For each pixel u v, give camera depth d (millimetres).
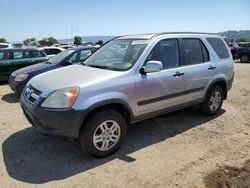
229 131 5219
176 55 4996
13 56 10312
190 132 5129
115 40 5352
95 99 3805
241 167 3855
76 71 4434
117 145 4211
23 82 7453
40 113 3750
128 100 4188
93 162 3979
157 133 5062
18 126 5445
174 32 5195
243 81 10859
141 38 4867
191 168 3824
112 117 4027
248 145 4598
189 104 5309
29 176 3627
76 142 4598
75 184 3445
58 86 3824
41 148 4426
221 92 6051
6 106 6992
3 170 3768
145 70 4305
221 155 4219
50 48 17656
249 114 6270
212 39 5883
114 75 4102
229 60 6168
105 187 3385
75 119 3676
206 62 5566
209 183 3463
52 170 3773
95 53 5324
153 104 4590
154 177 3600
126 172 3715
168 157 4141
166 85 4695
